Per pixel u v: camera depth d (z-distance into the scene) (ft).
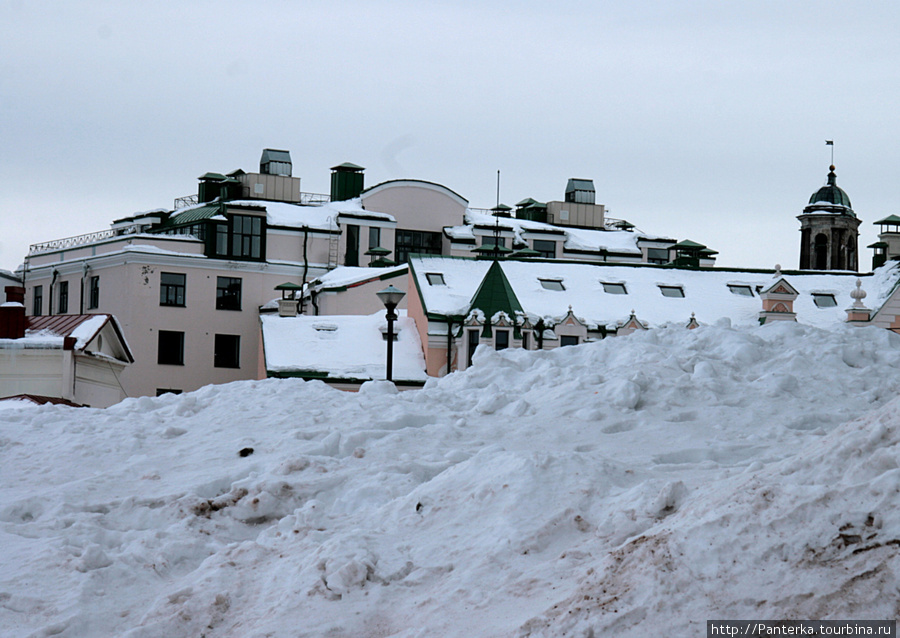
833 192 360.28
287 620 49.42
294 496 65.10
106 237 349.41
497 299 228.63
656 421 77.71
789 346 94.43
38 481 71.61
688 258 304.91
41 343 173.47
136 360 301.84
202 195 367.04
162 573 57.47
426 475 67.31
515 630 43.96
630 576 44.21
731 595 41.57
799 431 74.43
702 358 90.27
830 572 40.96
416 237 351.67
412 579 51.83
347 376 223.51
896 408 47.83
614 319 241.96
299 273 321.52
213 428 80.23
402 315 251.60
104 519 63.67
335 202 352.49
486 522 55.93
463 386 90.84
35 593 54.29
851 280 267.18
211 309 310.86
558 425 77.20
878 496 42.86
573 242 362.33
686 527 45.34
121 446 77.25
